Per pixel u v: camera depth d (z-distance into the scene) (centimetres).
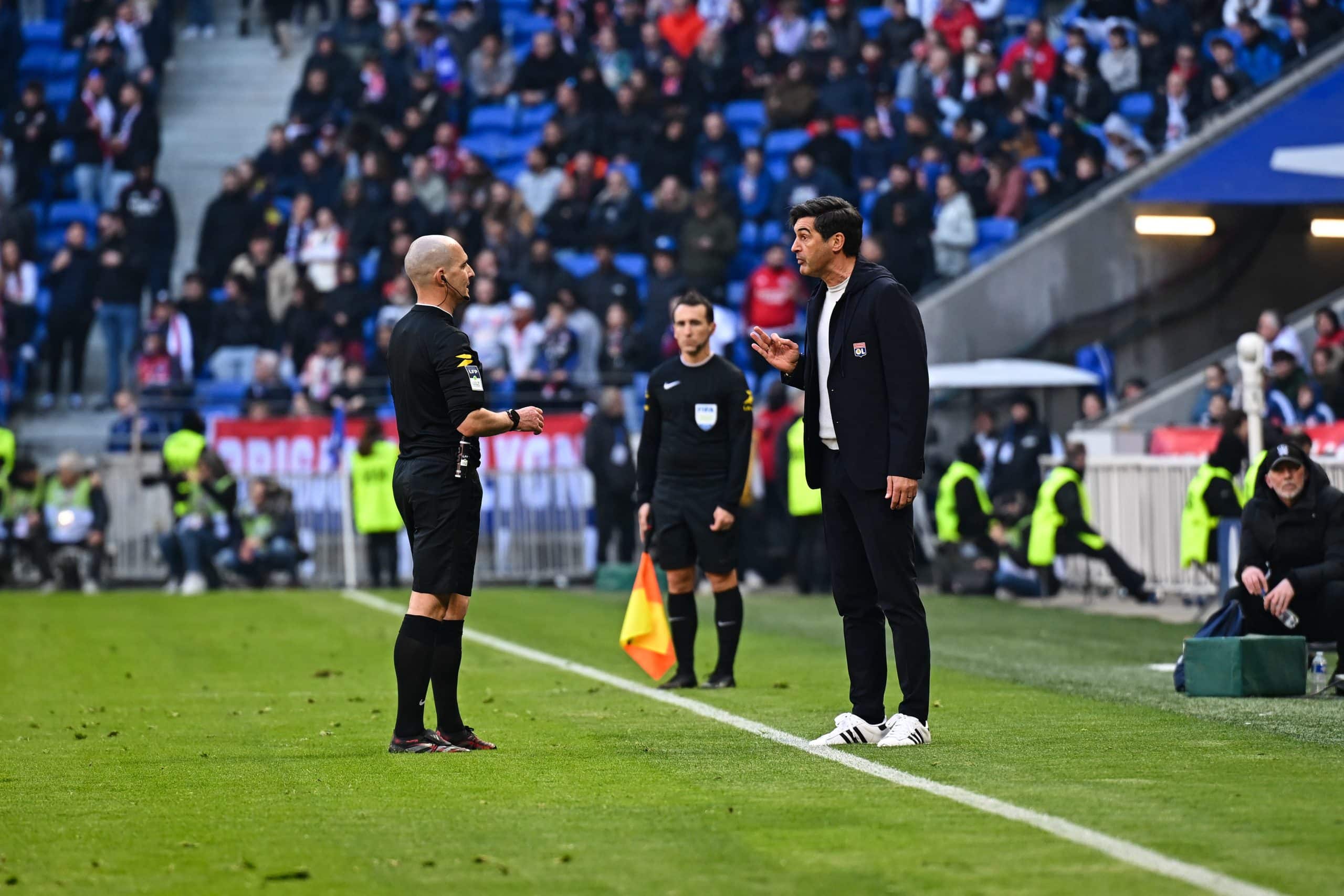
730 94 10000
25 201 10094
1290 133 7450
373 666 4491
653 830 2159
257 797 2473
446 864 1995
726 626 3853
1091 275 7931
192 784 2609
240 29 11656
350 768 2728
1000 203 8675
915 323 2797
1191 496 5450
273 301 9069
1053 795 2330
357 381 7969
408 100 10088
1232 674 3478
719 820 2208
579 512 7588
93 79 10288
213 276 9506
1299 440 5375
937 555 6738
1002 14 9812
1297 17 8444
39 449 8512
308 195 9600
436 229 9169
